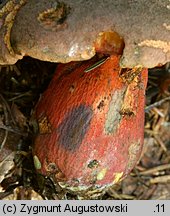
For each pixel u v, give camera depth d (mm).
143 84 330
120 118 325
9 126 358
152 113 414
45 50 297
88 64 323
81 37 296
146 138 412
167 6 305
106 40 299
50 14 302
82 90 323
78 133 323
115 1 299
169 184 407
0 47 309
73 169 327
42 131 331
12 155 357
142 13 298
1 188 359
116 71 320
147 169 407
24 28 301
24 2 310
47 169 332
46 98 333
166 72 405
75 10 298
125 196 398
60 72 332
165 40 298
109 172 330
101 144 324
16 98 373
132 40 294
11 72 374
